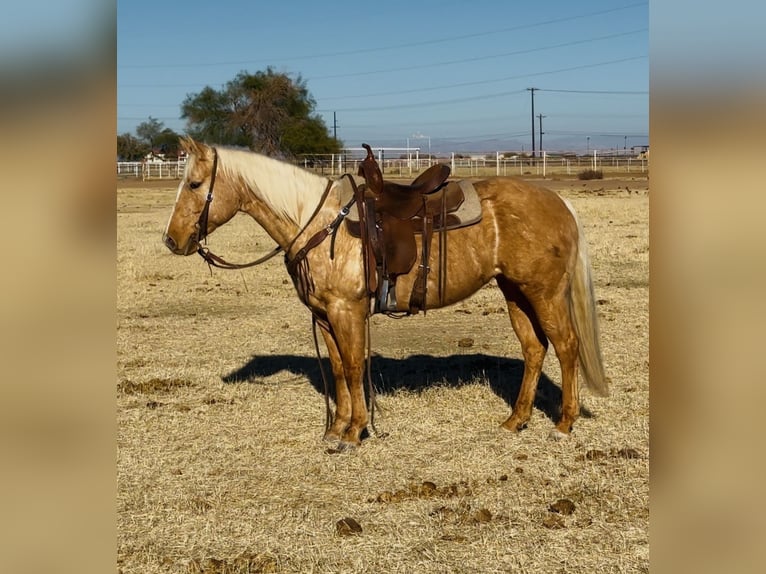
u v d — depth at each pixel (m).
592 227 20.17
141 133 68.75
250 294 12.66
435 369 8.09
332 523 4.69
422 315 10.95
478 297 12.17
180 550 4.39
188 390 7.54
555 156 59.38
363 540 4.46
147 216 25.69
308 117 50.41
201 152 5.66
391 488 5.24
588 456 5.70
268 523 4.71
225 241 18.69
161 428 6.46
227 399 7.23
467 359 8.47
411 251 5.67
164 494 5.14
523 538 4.46
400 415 6.69
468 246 5.90
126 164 54.34
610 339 9.04
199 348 9.16
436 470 5.52
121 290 12.97
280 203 5.73
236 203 5.77
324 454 5.86
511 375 7.82
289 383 7.74
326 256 5.69
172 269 15.12
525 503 4.95
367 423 6.13
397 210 5.72
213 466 5.65
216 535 4.56
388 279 5.68
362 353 5.88
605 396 6.23
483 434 6.24
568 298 6.12
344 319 5.77
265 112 48.19
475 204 5.92
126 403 7.12
